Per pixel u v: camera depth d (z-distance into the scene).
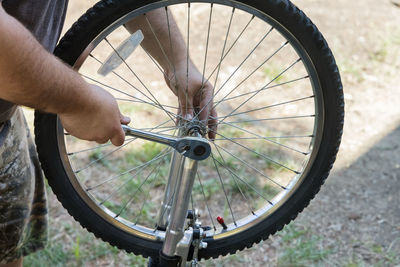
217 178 2.49
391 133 2.85
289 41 1.28
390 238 2.19
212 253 1.48
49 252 2.06
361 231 2.23
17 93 0.93
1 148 1.33
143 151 2.62
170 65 1.44
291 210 1.46
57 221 2.24
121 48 1.17
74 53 1.22
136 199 2.37
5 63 0.88
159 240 1.48
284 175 2.51
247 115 2.90
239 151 2.65
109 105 1.08
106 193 2.38
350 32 3.67
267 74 3.20
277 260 2.07
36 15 1.17
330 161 1.40
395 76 3.32
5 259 1.52
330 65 1.29
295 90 3.11
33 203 1.61
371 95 3.14
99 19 1.20
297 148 2.68
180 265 1.36
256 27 3.63
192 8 3.78
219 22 3.67
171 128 1.43
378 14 3.92
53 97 0.96
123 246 1.47
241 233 1.47
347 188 2.48
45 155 1.34
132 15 1.22
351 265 2.03
